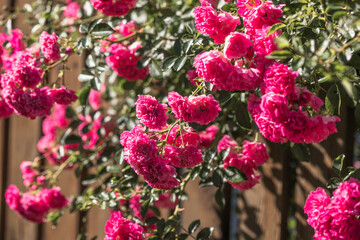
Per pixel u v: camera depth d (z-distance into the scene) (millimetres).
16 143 3016
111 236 1658
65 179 2750
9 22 2213
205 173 1866
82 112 2330
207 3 1512
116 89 2562
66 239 2770
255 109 1415
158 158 1480
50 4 2541
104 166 2293
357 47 1351
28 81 1834
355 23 1311
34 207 2352
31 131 2939
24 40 2367
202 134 1931
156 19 2162
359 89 1475
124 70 2102
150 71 1968
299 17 1479
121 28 2148
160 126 1501
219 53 1431
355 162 2320
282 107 1319
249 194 2137
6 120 3064
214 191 2248
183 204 2350
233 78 1410
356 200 1309
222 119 1937
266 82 1343
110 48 2080
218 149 1803
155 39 2053
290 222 2461
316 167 1912
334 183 1493
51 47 1839
